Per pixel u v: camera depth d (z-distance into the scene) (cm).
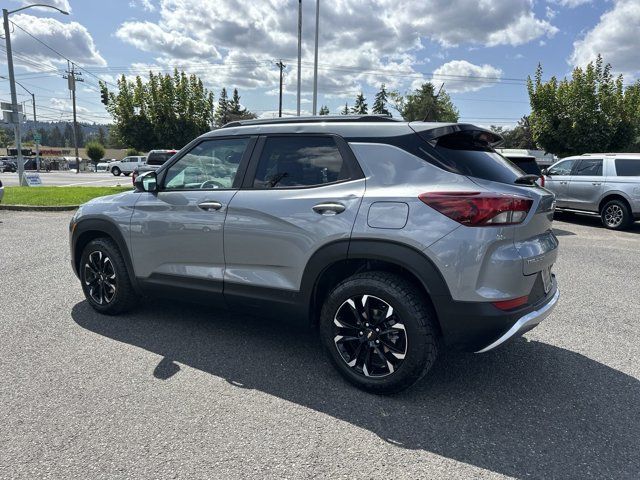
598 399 302
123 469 226
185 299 388
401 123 312
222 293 360
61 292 509
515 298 275
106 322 421
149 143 2367
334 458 238
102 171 5416
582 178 1145
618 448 250
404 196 284
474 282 268
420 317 281
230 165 362
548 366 350
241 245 344
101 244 425
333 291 308
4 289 517
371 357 303
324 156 323
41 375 319
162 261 391
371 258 290
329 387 312
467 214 268
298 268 321
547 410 288
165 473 224
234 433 258
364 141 312
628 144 1847
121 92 2314
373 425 269
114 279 425
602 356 369
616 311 482
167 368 334
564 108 1828
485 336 275
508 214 269
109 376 320
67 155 8500
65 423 263
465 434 261
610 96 1781
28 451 238
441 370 341
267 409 283
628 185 1055
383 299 288
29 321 420
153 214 390
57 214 1202
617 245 874
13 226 984
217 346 375
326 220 304
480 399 300
